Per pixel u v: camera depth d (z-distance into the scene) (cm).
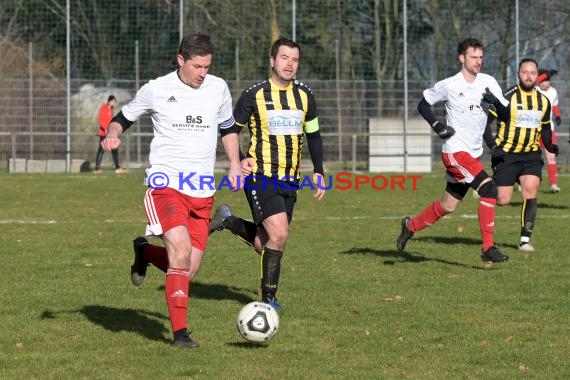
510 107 2812
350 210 4144
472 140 2561
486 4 7819
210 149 1733
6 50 7669
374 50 7850
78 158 7300
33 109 7281
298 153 1978
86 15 7662
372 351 1645
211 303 2066
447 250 2886
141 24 7681
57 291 2191
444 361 1578
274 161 1956
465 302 2077
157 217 1683
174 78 1716
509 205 4325
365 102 7419
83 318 1906
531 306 2028
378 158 7256
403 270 2514
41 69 7562
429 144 7244
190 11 7719
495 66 7869
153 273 2455
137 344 1692
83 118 7338
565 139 7319
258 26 7862
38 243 3016
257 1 7844
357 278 2386
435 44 7800
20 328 1816
